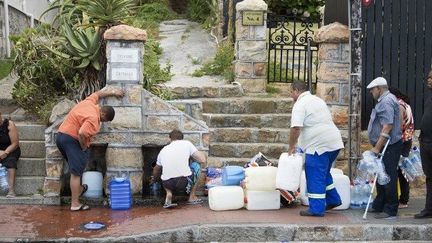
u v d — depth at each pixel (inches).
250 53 488.4
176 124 376.5
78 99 401.4
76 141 345.7
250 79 489.4
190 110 402.9
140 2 749.3
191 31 701.3
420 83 398.9
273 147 415.8
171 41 652.1
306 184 339.0
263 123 437.1
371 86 336.5
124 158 372.2
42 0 766.5
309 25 533.6
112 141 371.9
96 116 346.9
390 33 397.7
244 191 349.1
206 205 359.3
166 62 567.8
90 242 293.0
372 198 354.9
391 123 327.0
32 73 415.8
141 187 374.0
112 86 370.6
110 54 370.6
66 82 410.6
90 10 394.3
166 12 767.7
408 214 340.5
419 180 394.3
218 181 371.9
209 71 538.9
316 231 308.5
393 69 398.6
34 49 415.8
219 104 449.1
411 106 399.2
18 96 420.2
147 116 374.6
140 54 372.8
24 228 311.6
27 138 398.0
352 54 378.3
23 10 674.2
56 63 410.0
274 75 510.0
